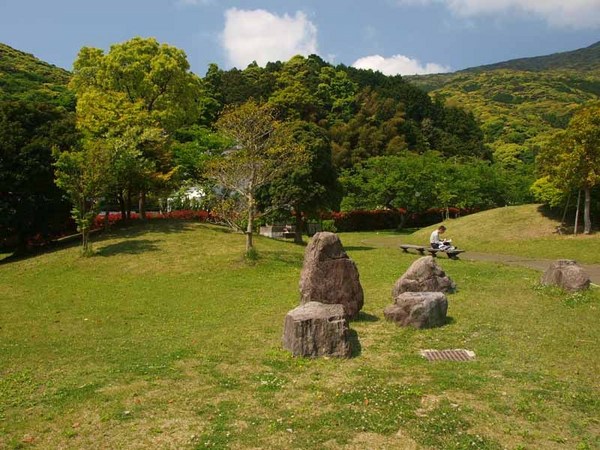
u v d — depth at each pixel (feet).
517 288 41.98
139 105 80.79
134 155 68.18
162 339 29.99
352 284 31.78
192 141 95.71
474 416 17.74
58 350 28.37
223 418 17.85
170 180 79.20
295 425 17.17
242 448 15.76
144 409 18.79
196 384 21.40
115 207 117.80
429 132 212.02
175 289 46.50
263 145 58.80
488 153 206.80
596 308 34.06
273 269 53.83
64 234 82.53
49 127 68.85
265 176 58.34
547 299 37.47
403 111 212.02
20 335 32.60
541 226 85.40
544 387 20.44
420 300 30.12
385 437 16.34
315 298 30.94
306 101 181.78
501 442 16.03
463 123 224.74
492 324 30.27
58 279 52.34
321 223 109.81
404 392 19.77
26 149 64.39
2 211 63.82
